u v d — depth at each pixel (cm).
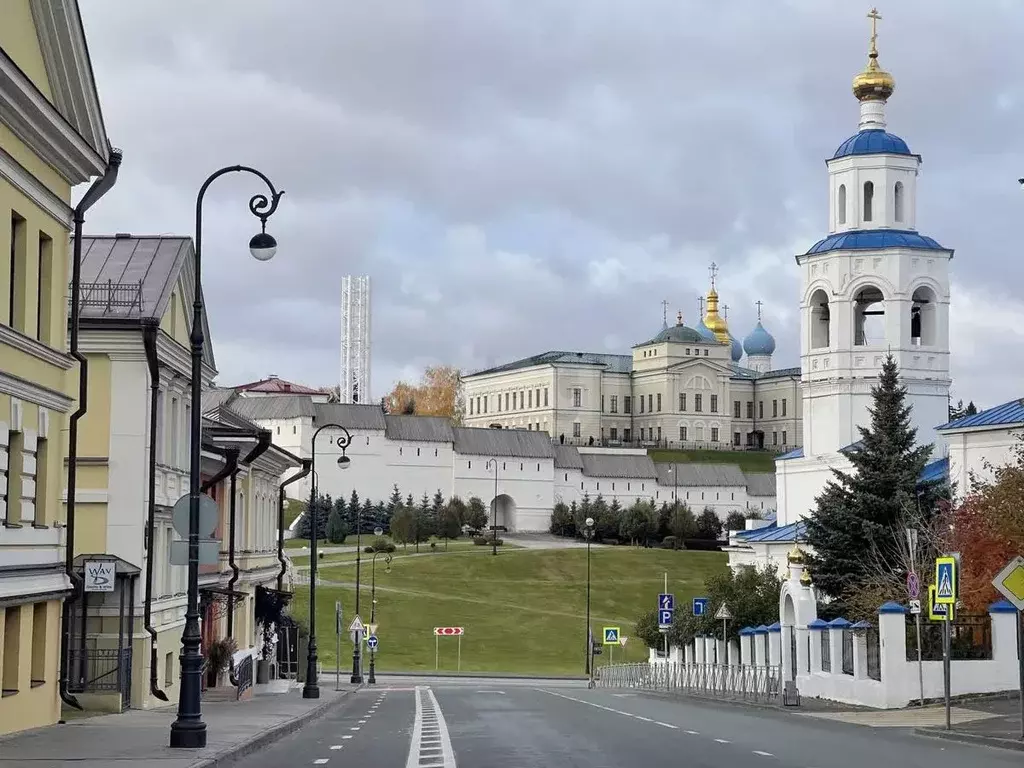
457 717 3906
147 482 3903
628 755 2492
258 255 2855
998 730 2978
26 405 2734
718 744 2762
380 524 18662
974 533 4875
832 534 5772
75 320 3142
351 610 13550
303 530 18025
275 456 6175
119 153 3106
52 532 2923
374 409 19300
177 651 4391
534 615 14062
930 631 4178
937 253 8312
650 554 17775
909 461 5844
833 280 8381
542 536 19625
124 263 4075
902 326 8256
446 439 19462
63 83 2839
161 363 3959
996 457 5925
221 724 3206
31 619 2797
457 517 18612
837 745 2734
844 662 4566
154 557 4019
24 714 2758
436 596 14600
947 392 8319
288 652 7350
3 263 2594
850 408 8338
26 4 2656
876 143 8525
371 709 4497
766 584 7319
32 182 2736
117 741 2550
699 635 7400
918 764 2284
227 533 5234
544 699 5394
